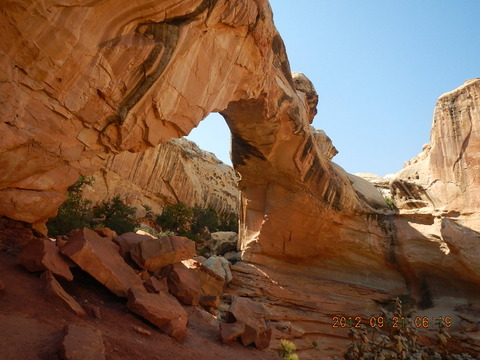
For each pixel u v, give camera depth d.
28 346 4.21
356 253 22.22
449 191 19.84
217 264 19.41
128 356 5.05
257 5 12.23
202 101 11.53
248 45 13.02
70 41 7.66
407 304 20.41
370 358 12.23
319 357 16.33
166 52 9.36
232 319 9.46
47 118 7.90
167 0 8.83
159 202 42.28
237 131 19.09
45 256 6.91
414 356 12.41
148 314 7.19
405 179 22.75
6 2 6.71
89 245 7.66
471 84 20.83
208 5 10.09
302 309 19.75
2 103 6.96
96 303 7.13
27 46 7.14
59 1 7.29
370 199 24.53
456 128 20.69
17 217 8.41
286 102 17.72
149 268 10.60
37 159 8.02
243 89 14.45
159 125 10.47
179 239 11.48
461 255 17.95
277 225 21.86
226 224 48.53
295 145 19.56
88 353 4.18
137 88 9.39
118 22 8.52
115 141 9.67
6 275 6.32
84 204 29.09
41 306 5.62
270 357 8.98
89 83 8.37
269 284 20.47
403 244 20.98
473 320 17.55
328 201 21.23
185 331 7.88
